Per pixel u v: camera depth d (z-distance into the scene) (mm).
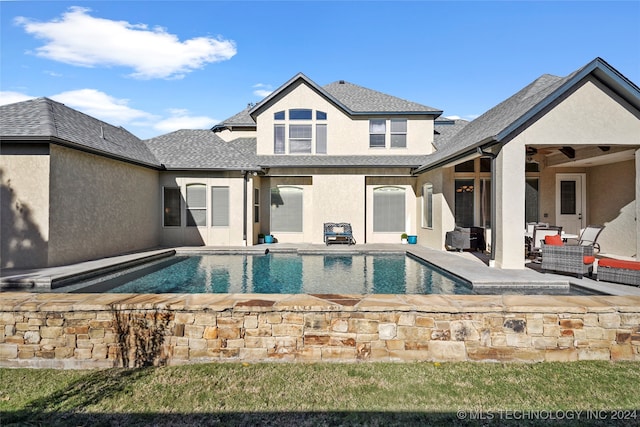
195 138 18172
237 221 16125
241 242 16141
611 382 4055
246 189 16172
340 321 4629
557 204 13859
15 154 9852
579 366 4445
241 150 19469
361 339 4621
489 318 4633
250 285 9242
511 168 9609
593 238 10609
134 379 4152
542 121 9547
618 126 9438
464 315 4625
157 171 15750
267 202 17969
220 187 16172
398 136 18406
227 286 9133
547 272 9234
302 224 17969
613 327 4641
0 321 4570
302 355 4609
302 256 14172
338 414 3453
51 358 4547
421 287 8898
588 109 9500
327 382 4055
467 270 9578
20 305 4578
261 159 17828
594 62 9039
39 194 9789
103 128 14172
